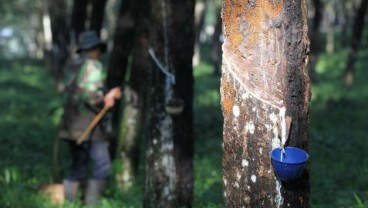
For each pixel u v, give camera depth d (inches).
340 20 2009.1
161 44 206.2
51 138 454.9
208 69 1277.1
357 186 282.8
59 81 848.3
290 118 115.8
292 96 116.3
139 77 296.4
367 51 1248.2
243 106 118.2
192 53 210.7
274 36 115.2
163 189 211.8
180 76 207.8
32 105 692.7
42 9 1462.8
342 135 457.4
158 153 210.8
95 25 490.9
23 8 1726.1
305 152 113.3
